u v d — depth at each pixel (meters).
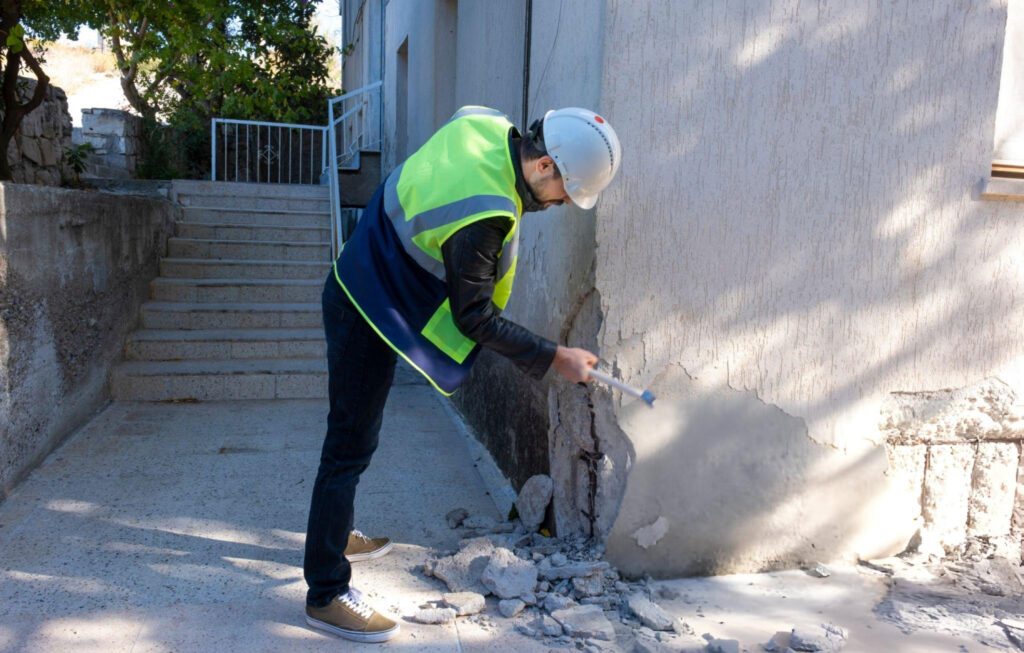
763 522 2.77
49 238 3.77
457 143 2.09
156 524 3.05
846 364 2.76
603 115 2.46
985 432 2.93
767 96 2.57
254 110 9.34
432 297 2.15
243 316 5.83
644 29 2.45
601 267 2.52
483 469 3.84
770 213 2.63
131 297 5.45
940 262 2.79
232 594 2.53
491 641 2.29
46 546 2.81
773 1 2.53
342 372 2.23
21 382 3.42
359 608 2.29
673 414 2.64
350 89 14.25
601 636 2.29
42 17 5.84
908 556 2.93
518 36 3.53
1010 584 2.73
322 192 7.93
